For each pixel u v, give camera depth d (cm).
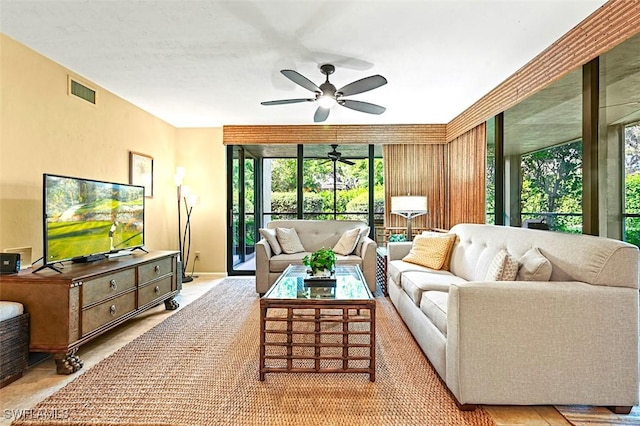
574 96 290
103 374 213
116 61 290
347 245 425
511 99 320
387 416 170
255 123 506
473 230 325
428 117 475
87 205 276
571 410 176
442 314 204
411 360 233
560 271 199
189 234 518
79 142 319
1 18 222
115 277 263
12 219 252
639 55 217
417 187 514
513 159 362
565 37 245
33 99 269
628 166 273
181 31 241
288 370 204
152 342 264
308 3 207
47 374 215
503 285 176
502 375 172
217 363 227
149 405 179
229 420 166
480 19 225
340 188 538
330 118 479
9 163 249
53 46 262
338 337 274
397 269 331
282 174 552
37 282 218
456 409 176
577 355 172
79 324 226
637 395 171
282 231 444
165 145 491
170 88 356
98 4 208
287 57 283
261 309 205
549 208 341
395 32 242
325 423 164
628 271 174
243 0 204
